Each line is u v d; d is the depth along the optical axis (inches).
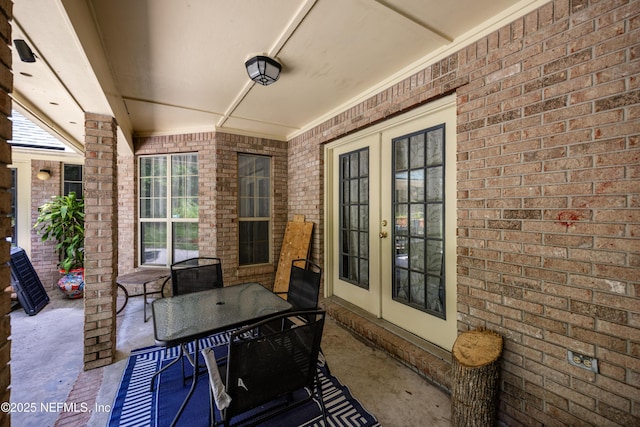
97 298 92.7
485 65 70.1
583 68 54.5
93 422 68.9
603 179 52.3
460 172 76.3
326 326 122.2
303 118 142.6
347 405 74.4
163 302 82.8
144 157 165.2
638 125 48.6
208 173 153.9
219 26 70.2
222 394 49.5
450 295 88.3
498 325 67.9
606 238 52.0
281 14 66.2
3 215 37.2
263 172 172.2
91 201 93.0
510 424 64.9
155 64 87.9
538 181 60.8
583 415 54.3
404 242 105.3
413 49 81.2
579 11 54.9
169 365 84.1
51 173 190.5
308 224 149.2
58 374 88.7
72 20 53.4
